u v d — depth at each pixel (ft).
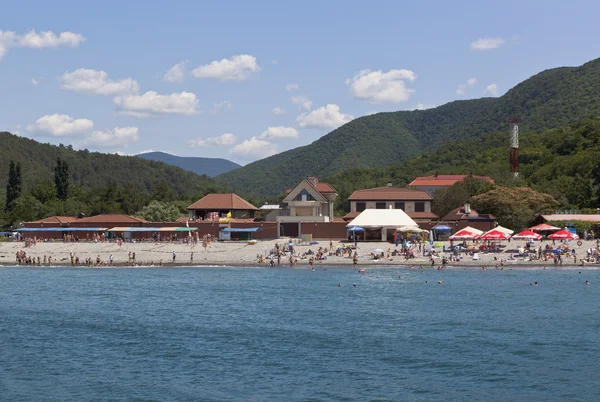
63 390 151.43
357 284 314.76
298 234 506.48
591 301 258.57
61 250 471.62
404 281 323.78
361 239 469.16
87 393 149.18
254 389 150.61
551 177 642.22
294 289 300.61
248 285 316.60
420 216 521.24
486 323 217.36
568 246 406.82
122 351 185.16
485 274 346.95
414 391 148.36
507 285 305.73
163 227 524.11
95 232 524.52
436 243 421.18
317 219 505.66
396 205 532.73
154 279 347.97
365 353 179.73
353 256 405.80
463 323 217.56
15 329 216.33
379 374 160.66
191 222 518.78
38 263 430.20
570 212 502.38
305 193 516.32
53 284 333.01
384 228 458.09
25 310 253.65
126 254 448.65
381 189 551.18
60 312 248.11
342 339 196.24
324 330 209.15
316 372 162.91
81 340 199.31
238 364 170.50
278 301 266.36
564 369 163.43
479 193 548.31
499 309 242.58
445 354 177.99
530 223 468.75
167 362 173.17
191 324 221.25
